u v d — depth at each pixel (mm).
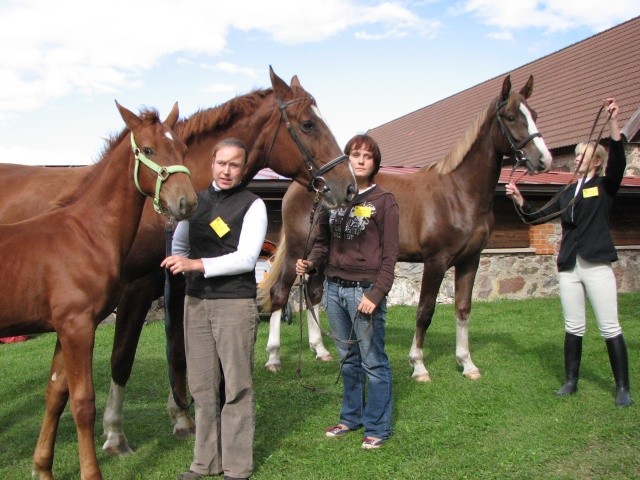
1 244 2494
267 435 3543
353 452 3270
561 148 12875
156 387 4758
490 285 9422
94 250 2611
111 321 8031
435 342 6262
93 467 2529
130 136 2672
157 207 2621
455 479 2932
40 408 4305
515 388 4426
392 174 5168
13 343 7090
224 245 2734
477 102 19266
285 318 7859
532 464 3084
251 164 3596
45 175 3596
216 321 2746
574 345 4215
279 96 3527
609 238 3939
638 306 8477
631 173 11906
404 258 5094
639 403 3992
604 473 2967
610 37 16109
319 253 3383
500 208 9477
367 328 3141
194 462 2918
